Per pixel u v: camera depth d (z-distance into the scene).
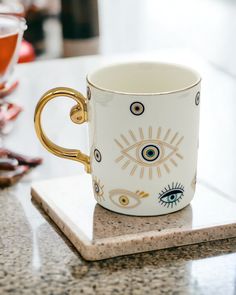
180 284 0.57
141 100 0.60
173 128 0.61
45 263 0.60
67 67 1.02
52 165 0.78
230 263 0.60
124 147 0.61
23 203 0.70
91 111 0.63
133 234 0.61
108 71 0.66
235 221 0.63
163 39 1.67
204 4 1.56
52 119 0.88
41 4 1.61
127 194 0.63
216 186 0.73
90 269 0.59
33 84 0.96
